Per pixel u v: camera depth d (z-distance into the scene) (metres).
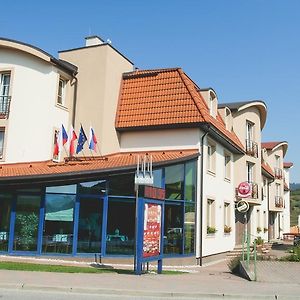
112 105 20.86
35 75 20.03
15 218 17.30
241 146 25.89
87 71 20.92
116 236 17.16
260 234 33.75
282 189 41.97
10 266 13.22
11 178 16.53
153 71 21.91
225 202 24.28
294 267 16.31
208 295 10.32
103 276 12.37
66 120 20.67
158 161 17.28
